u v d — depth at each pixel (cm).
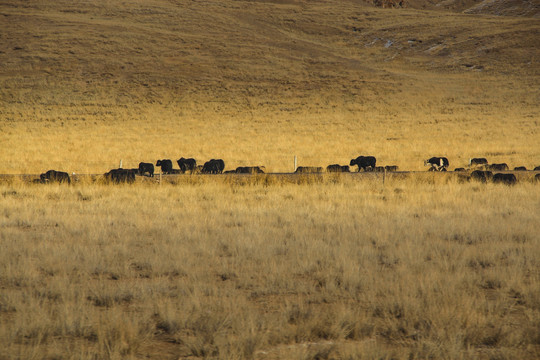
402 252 2927
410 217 4284
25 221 4047
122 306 2106
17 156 12288
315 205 4878
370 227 3750
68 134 16212
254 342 1628
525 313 1991
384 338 1767
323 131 16688
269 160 11612
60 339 1731
